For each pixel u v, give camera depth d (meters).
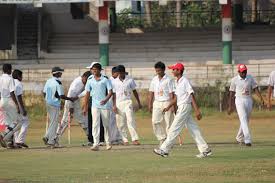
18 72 69.88
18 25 165.88
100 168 51.88
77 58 160.25
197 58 160.38
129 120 71.12
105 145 70.19
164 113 66.81
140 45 165.75
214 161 55.00
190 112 57.47
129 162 55.19
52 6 177.12
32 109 123.50
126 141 71.69
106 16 152.00
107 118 64.50
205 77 139.38
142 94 126.38
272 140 76.69
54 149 67.38
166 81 66.88
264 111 117.31
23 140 69.50
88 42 167.25
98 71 63.97
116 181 45.22
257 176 46.75
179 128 57.66
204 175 47.38
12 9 167.75
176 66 57.25
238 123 107.19
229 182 44.41
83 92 71.38
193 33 170.88
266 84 130.00
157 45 165.62
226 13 151.38
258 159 55.88
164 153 57.81
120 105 71.38
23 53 161.00
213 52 162.00
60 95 69.00
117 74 71.50
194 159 56.56
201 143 57.75
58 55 160.38
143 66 156.50
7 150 67.12
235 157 57.47
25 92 128.38
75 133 94.88
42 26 166.25
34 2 146.00
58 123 70.06
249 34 169.25
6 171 51.00
